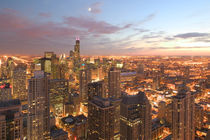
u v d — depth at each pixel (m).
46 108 187.50
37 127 179.62
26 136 195.88
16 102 123.38
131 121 179.62
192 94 193.25
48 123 190.25
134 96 196.62
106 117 161.62
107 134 163.12
